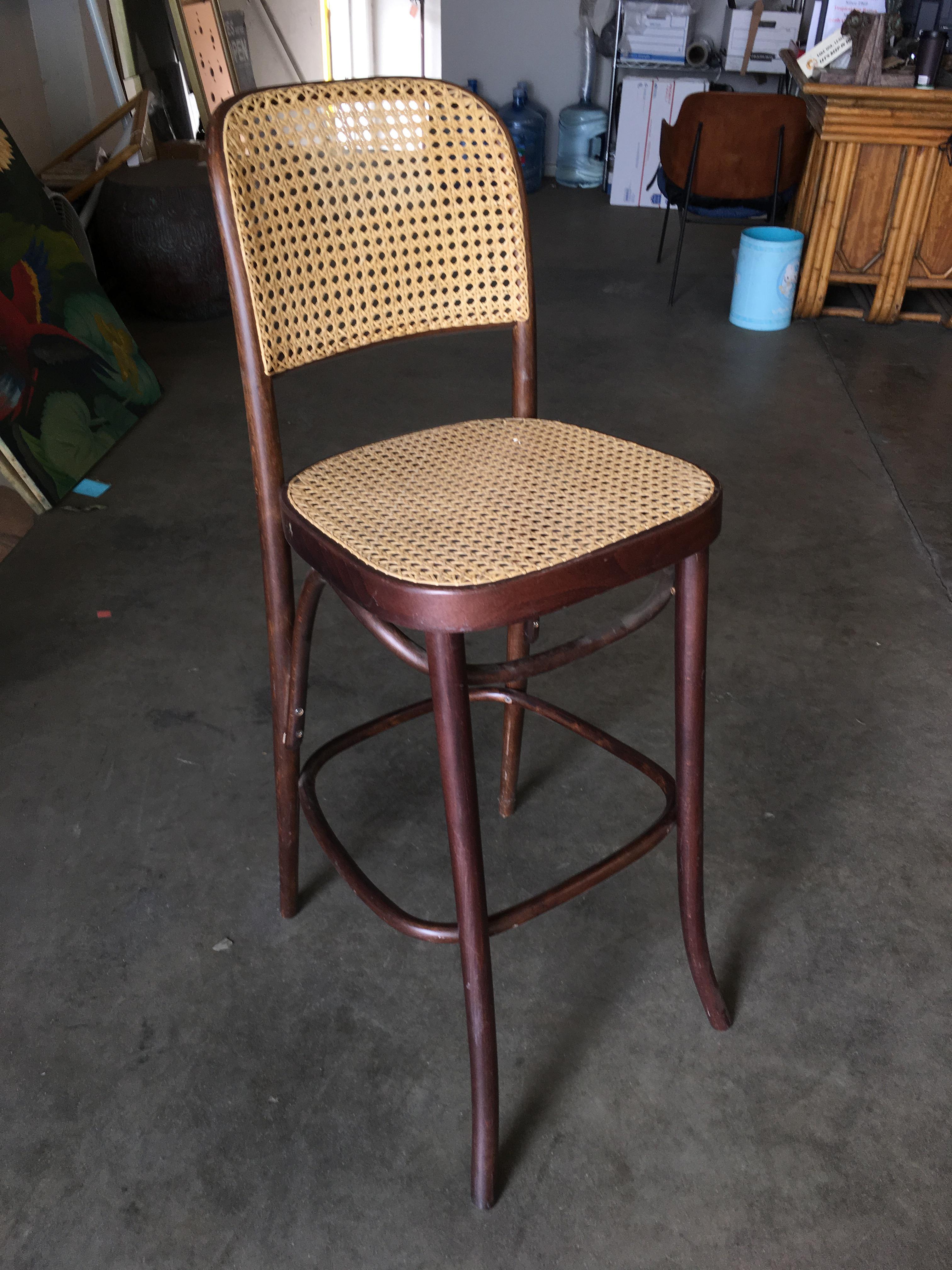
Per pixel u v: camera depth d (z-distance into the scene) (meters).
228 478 2.72
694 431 3.05
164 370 3.42
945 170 3.76
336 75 6.69
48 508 2.52
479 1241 1.07
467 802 0.93
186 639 2.06
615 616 2.18
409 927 1.11
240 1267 1.04
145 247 3.66
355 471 1.08
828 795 1.68
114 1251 1.06
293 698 1.19
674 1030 1.30
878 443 3.00
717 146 3.84
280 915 1.46
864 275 4.01
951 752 1.79
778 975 1.37
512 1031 1.29
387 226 1.11
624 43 5.78
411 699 1.91
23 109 3.90
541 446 1.13
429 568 0.88
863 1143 1.17
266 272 1.02
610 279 4.55
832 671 2.00
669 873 1.53
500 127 1.15
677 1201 1.11
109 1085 1.22
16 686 1.91
